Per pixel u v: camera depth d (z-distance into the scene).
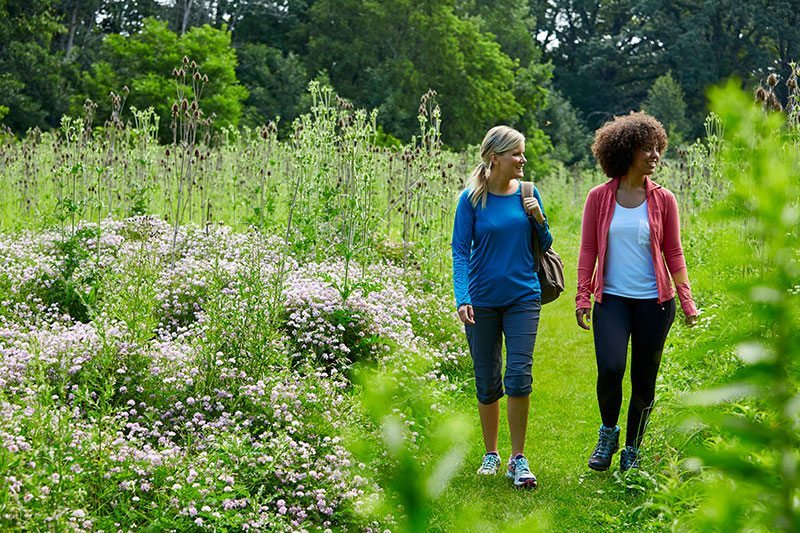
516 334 4.71
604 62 60.28
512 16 49.88
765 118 0.82
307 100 36.19
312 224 7.94
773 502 0.81
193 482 3.56
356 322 5.91
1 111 28.97
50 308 6.14
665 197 4.74
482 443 5.35
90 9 42.81
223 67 29.70
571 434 5.64
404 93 37.12
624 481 4.46
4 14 33.59
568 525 4.11
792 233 0.80
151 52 29.72
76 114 29.78
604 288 4.73
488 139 4.76
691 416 0.86
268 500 3.68
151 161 10.19
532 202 4.72
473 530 0.98
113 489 3.44
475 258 4.80
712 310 5.30
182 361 4.72
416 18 37.31
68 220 9.19
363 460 1.00
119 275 5.98
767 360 0.80
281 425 4.33
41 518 3.03
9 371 4.44
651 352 4.65
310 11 41.81
